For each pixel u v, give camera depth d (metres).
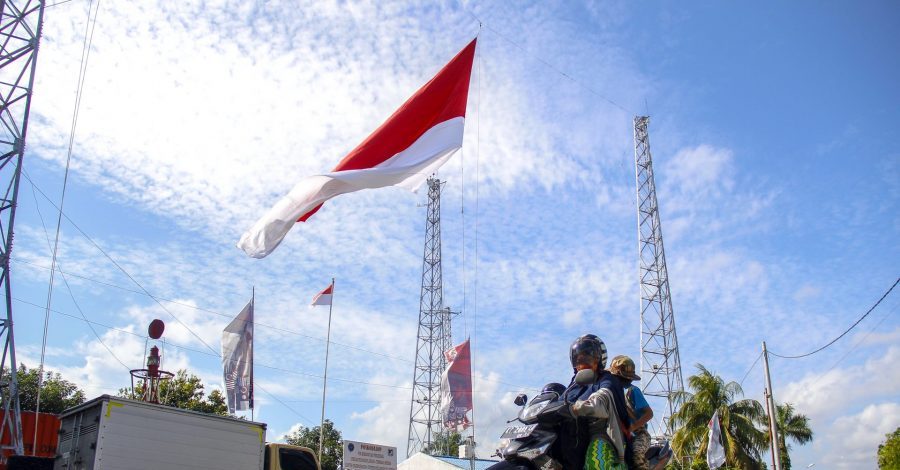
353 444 27.69
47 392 47.16
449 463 44.12
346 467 27.27
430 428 55.25
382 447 28.55
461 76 14.42
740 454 46.44
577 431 5.48
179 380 43.88
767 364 37.72
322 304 33.69
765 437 46.59
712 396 47.91
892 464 59.62
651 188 63.94
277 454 15.73
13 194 26.58
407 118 14.16
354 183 13.29
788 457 60.50
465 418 35.31
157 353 18.17
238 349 25.56
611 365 6.05
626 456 5.64
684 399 50.06
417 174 13.98
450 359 36.19
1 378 25.53
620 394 5.59
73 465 13.67
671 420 49.44
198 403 43.53
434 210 61.50
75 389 49.66
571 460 5.49
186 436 14.27
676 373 58.88
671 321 60.59
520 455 5.54
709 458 41.25
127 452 13.45
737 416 47.16
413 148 14.05
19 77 27.58
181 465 14.08
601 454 5.33
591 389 5.60
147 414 13.86
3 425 25.05
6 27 27.78
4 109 27.08
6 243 26.12
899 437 60.88
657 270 61.97
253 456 15.20
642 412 5.82
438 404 55.69
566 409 5.41
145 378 17.89
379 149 13.99
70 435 14.20
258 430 15.42
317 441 62.00
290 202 13.12
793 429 62.47
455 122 14.26
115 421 13.44
